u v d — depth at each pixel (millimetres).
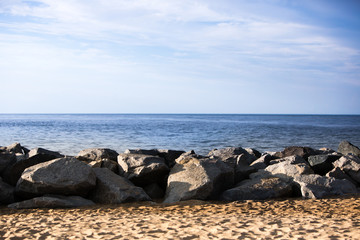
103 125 71938
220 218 7078
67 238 5723
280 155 15023
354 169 11680
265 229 6016
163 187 11023
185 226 6355
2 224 6883
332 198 9453
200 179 9766
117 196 9273
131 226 6469
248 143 31797
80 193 9375
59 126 65312
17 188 9203
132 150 13453
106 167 11133
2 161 10609
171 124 81062
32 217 7555
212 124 82000
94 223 6805
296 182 10242
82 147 26719
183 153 14062
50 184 8930
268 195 9742
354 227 6047
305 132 50344
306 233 5664
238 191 9695
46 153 11172
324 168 12430
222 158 12930
